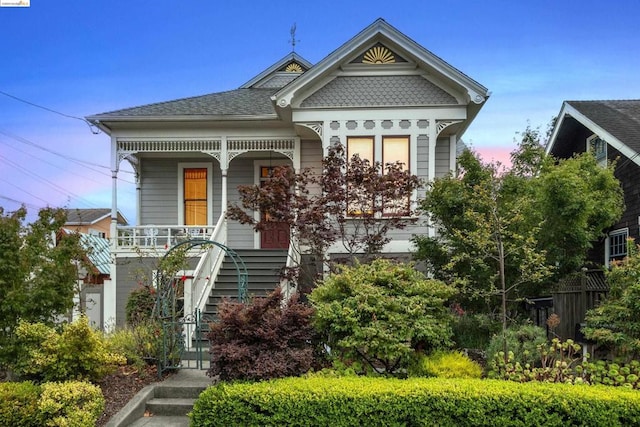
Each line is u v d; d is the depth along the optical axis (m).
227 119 13.02
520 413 5.08
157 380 7.16
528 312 10.30
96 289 13.90
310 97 12.30
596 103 16.56
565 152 17.14
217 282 11.90
